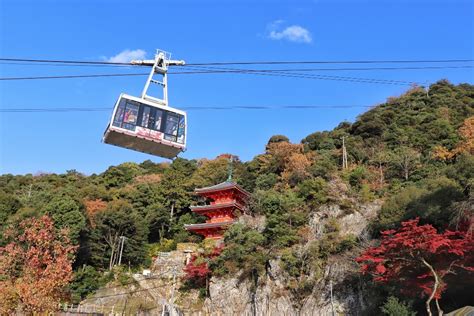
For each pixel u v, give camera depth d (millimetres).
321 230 51781
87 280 62156
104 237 71688
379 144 77812
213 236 67250
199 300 57594
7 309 33906
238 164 92750
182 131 25562
